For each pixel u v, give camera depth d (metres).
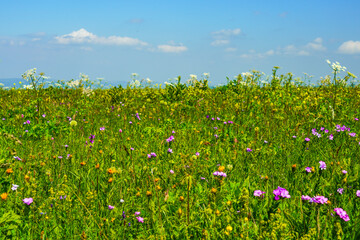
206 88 14.06
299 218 2.84
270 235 2.32
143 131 6.62
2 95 13.23
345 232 2.67
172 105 9.17
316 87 15.07
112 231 2.54
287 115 8.02
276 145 5.40
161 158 4.67
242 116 8.12
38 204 2.93
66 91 14.14
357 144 5.19
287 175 3.90
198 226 2.50
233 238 2.38
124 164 4.24
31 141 5.76
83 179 3.69
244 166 4.31
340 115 7.52
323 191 3.31
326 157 4.56
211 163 4.36
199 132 6.39
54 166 4.11
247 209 2.68
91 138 5.72
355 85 13.56
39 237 2.60
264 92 11.26
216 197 2.82
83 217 2.79
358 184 3.48
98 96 12.82
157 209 2.86
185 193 3.28
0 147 5.25
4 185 3.42
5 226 2.54
